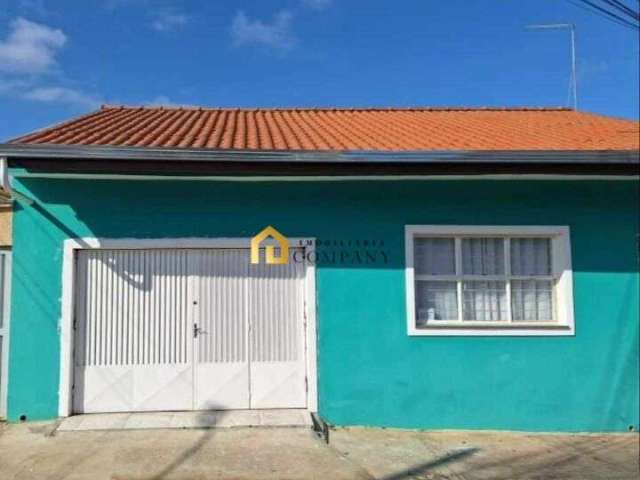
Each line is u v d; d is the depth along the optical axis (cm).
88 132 758
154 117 1016
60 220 726
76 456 602
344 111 1207
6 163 628
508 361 762
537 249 798
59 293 721
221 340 750
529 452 673
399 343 754
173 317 746
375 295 756
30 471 565
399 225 763
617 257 784
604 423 765
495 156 684
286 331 757
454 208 770
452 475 591
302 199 755
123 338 739
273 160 664
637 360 777
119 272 742
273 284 759
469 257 788
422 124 1017
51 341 717
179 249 746
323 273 754
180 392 741
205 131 874
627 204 791
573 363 769
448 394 754
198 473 567
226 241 742
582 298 777
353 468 594
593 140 845
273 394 750
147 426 689
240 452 622
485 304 785
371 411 745
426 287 781
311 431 689
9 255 728
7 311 724
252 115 1130
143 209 736
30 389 710
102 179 725
